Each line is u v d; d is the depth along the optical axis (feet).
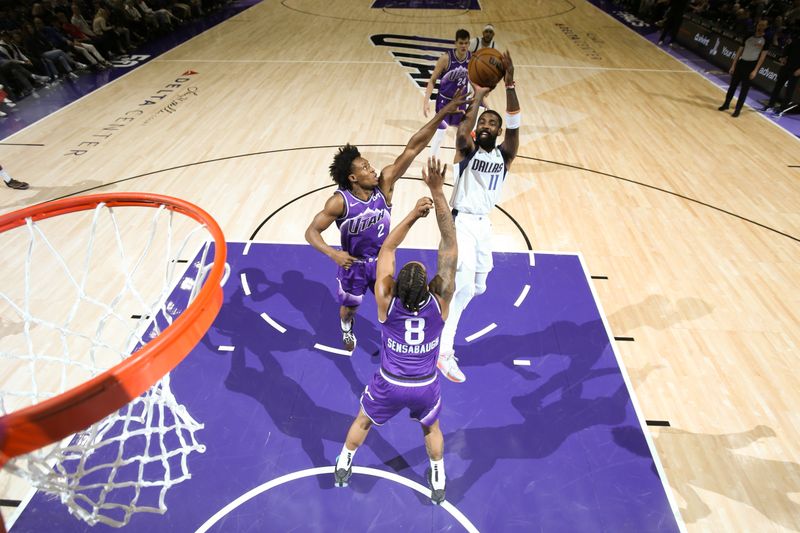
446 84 21.29
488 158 11.73
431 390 9.53
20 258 16.92
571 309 15.20
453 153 24.11
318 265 16.97
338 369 13.34
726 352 13.88
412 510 10.29
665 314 15.11
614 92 31.81
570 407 12.37
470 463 11.16
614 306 15.40
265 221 19.04
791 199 20.86
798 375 13.24
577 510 10.31
